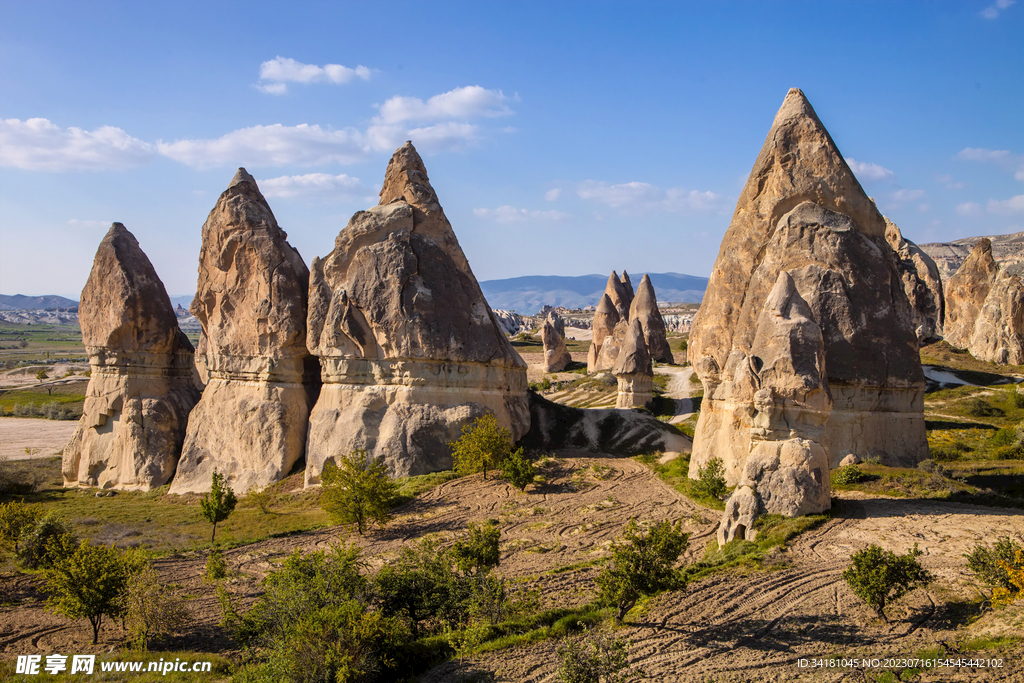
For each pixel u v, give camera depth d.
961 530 27.05
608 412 54.72
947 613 20.11
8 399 108.44
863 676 16.77
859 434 38.38
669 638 19.95
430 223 47.88
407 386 44.34
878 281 40.28
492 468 41.88
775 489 29.64
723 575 24.44
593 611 22.14
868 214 43.03
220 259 49.56
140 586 22.20
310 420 45.91
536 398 54.72
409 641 20.14
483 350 46.03
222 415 47.91
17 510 29.45
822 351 32.81
